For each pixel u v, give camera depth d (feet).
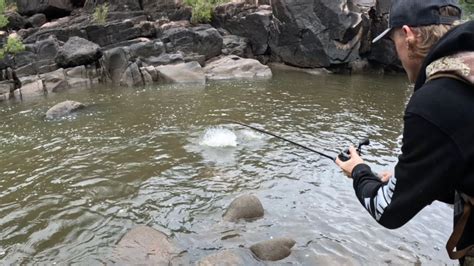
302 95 47.11
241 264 15.39
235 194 21.67
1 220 19.80
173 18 73.05
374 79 59.93
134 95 47.44
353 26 62.64
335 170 24.61
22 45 55.06
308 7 64.85
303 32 65.31
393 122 36.01
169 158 26.96
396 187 5.95
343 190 21.98
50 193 22.62
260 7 71.46
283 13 66.39
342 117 37.47
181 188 22.57
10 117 39.78
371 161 26.37
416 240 17.24
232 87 51.24
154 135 32.01
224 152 27.84
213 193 21.85
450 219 18.81
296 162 25.90
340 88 51.96
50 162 27.22
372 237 17.47
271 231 17.99
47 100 46.57
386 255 16.20
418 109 5.55
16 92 49.60
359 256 16.11
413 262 15.78
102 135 32.63
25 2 78.64
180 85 52.70
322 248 16.62
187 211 20.06
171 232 18.19
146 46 57.06
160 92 48.70
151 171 25.00
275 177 23.68
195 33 61.62
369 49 65.98
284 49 67.67
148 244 16.89
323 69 65.67
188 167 25.39
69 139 31.99
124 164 26.25
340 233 17.78
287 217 19.17
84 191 22.66
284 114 38.29
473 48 5.60
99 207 20.80
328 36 64.18
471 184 5.49
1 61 54.19
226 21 70.74
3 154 29.22
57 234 18.45
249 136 31.19
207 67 59.72
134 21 66.74
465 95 5.39
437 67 5.63
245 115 37.88
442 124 5.35
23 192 22.88
